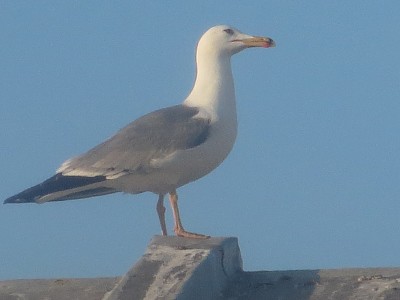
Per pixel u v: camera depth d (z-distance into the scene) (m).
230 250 11.26
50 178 14.77
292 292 10.33
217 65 14.70
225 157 14.68
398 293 9.80
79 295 10.76
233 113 14.62
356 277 10.45
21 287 11.14
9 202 14.52
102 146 14.76
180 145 14.12
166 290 9.22
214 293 10.32
